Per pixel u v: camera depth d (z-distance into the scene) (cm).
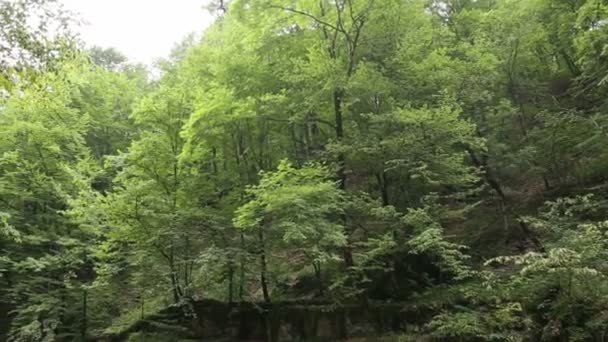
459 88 1919
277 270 1870
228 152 1939
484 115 2052
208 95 1684
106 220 1839
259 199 1553
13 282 2080
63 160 2194
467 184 1895
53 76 1150
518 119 2281
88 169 2030
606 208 1678
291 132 2073
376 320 1669
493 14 2166
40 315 1984
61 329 2002
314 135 2102
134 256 1794
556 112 2183
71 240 1898
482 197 2219
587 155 2047
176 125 1836
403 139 1655
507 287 1435
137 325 1873
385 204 1798
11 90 1113
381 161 1753
